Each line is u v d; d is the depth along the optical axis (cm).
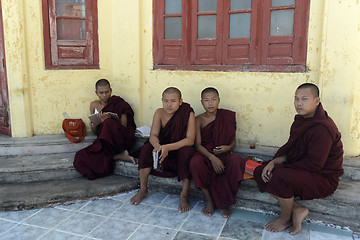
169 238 288
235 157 327
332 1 336
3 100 434
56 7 433
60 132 454
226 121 365
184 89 427
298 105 292
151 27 435
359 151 358
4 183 379
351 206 295
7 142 420
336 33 338
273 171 301
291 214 302
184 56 426
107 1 445
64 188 364
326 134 280
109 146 399
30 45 423
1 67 425
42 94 439
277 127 387
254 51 390
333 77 345
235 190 320
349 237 286
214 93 359
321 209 307
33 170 384
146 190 361
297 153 301
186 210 333
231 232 296
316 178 290
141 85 448
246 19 392
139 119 453
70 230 302
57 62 443
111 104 421
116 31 447
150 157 356
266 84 384
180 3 420
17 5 404
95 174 391
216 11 403
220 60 409
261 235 290
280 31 377
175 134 362
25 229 303
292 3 367
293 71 372
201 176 328
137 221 316
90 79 454
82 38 449
